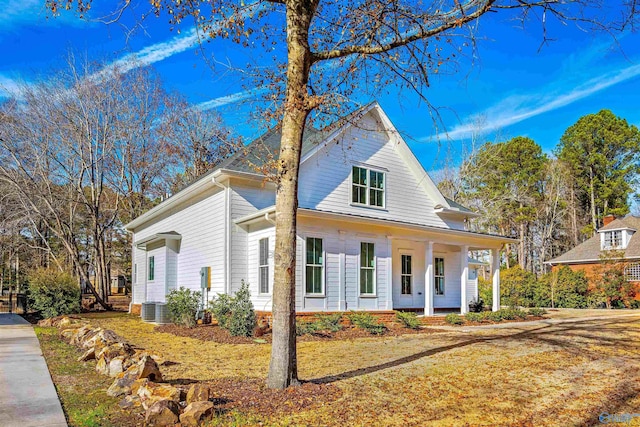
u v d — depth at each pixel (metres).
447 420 5.21
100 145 27.14
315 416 5.18
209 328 13.04
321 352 9.47
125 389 5.78
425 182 19.66
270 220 13.21
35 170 24.58
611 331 12.83
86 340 9.46
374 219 15.16
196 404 4.92
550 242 46.56
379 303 15.96
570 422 5.25
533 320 17.31
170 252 17.97
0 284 37.56
